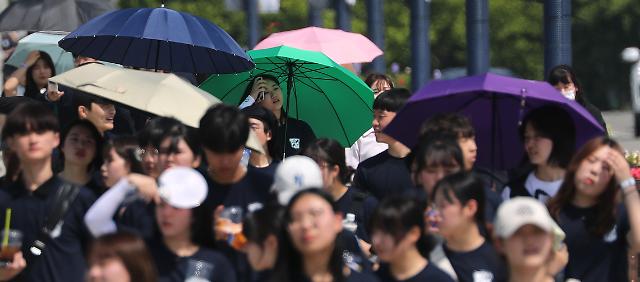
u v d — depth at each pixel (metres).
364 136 31.66
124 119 29.03
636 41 145.88
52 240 20.70
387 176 24.61
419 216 18.05
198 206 18.91
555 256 19.30
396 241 17.97
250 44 70.19
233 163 20.20
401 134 23.59
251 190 20.72
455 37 136.88
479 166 23.66
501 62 140.88
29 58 32.53
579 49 148.50
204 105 23.12
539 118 21.34
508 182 22.17
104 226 19.16
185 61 28.92
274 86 28.62
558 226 20.27
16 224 20.83
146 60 28.92
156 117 23.12
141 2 115.12
